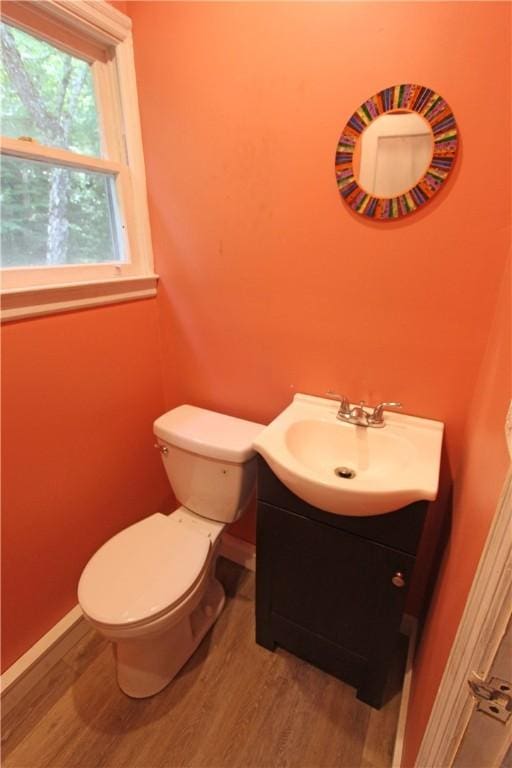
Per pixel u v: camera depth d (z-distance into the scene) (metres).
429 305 1.06
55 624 1.34
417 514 0.92
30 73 1.08
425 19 0.85
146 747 1.10
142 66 1.23
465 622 0.47
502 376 0.68
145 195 1.39
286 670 1.31
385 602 1.05
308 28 0.97
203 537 1.30
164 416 1.47
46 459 1.21
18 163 1.08
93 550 1.45
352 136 1.00
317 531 1.07
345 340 1.21
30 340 1.10
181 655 1.29
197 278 1.41
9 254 1.10
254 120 1.12
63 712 1.18
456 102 0.88
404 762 0.93
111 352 1.38
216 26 1.08
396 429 1.15
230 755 1.09
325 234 1.13
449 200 0.95
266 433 1.11
